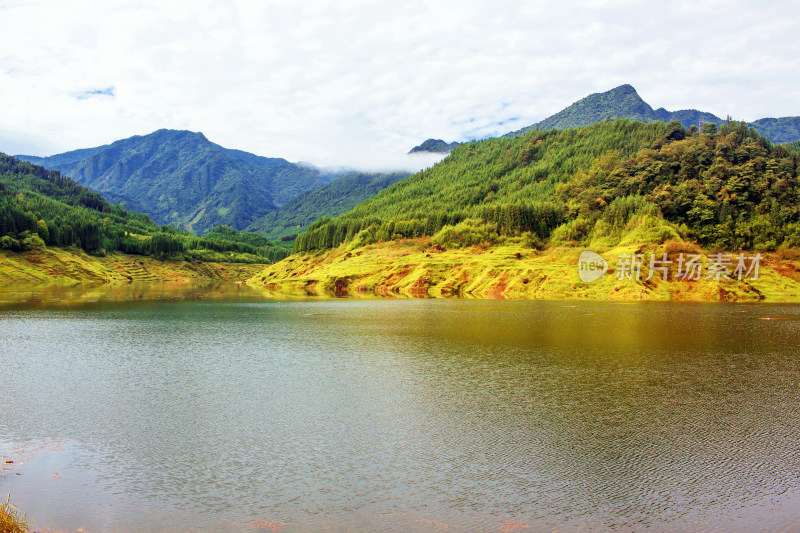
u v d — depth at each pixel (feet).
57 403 135.23
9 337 247.29
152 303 457.27
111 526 73.67
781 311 372.99
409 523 75.66
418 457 100.48
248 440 109.19
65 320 317.83
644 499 84.48
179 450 103.50
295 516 77.41
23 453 101.50
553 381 160.04
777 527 76.59
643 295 489.67
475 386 153.48
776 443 108.99
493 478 91.45
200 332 269.03
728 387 153.48
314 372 172.45
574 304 438.81
